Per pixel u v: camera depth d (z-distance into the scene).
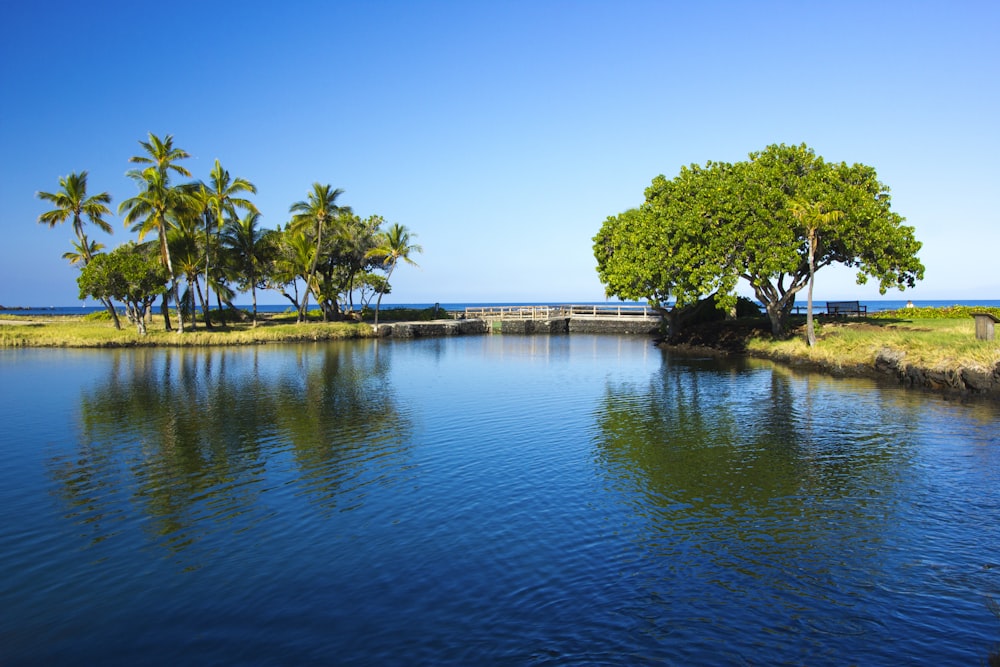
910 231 32.84
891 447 15.07
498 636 7.22
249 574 8.96
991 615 7.43
